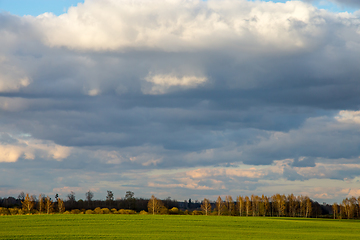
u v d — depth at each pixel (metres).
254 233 71.31
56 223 81.38
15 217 95.31
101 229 71.38
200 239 59.09
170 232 68.81
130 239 57.19
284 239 62.25
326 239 63.75
